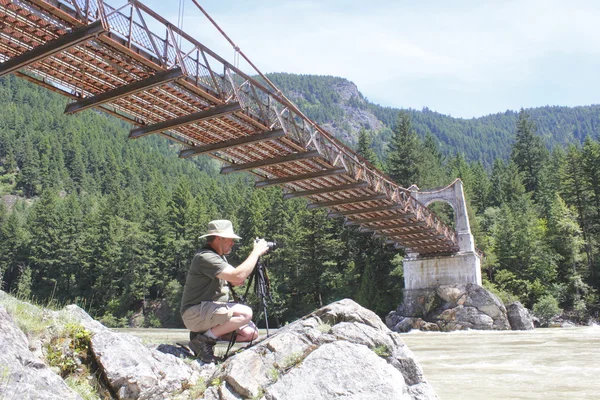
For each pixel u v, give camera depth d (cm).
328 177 2864
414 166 6975
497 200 8412
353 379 450
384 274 6159
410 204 3725
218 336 579
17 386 356
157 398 498
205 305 562
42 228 9400
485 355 1819
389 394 443
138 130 2117
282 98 2255
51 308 599
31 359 398
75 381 486
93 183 18512
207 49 1788
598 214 6419
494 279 5959
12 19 1372
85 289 8725
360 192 3231
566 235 6038
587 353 1784
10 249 9550
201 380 513
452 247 4769
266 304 600
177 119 2020
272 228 7431
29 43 1496
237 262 7381
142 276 8219
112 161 19588
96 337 524
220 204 12275
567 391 973
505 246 6138
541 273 5819
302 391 445
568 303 5600
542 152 10388
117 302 7962
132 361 509
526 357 1702
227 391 466
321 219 6209
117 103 1888
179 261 8594
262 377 471
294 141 2366
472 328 4366
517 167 9256
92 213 10388
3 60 1584
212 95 1827
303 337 504
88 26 1356
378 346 518
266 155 2559
